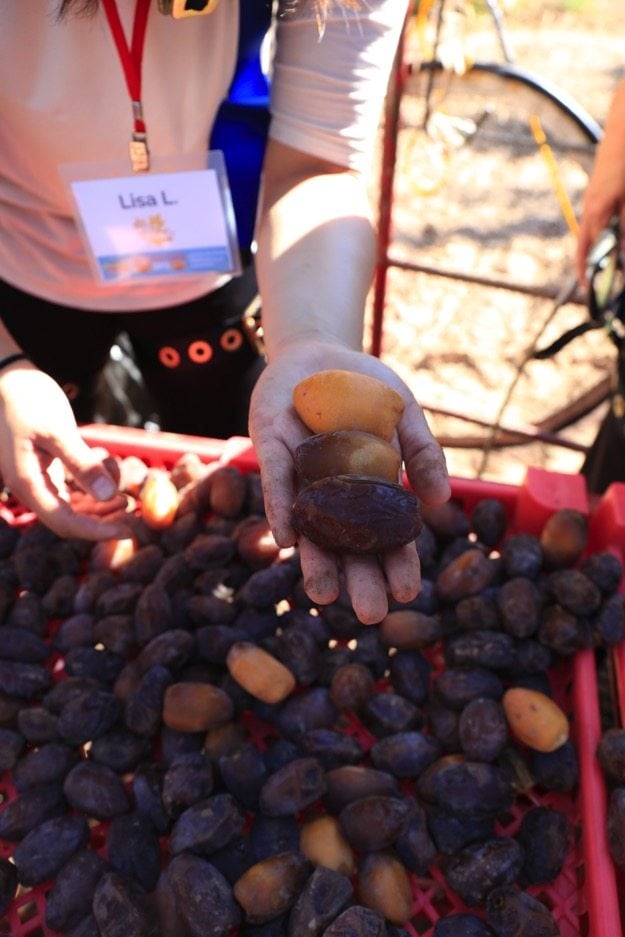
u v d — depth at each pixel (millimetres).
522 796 472
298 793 435
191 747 468
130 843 431
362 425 410
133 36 479
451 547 548
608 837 427
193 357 695
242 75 521
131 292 637
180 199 565
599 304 686
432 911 433
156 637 494
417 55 1190
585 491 564
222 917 399
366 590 375
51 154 533
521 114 1593
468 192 1491
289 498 405
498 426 958
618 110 633
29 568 537
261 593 509
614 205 657
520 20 1932
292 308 505
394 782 451
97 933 406
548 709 457
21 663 496
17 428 507
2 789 476
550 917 407
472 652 487
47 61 484
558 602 502
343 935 387
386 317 1302
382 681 519
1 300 633
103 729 468
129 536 525
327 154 539
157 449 610
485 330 1281
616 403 704
